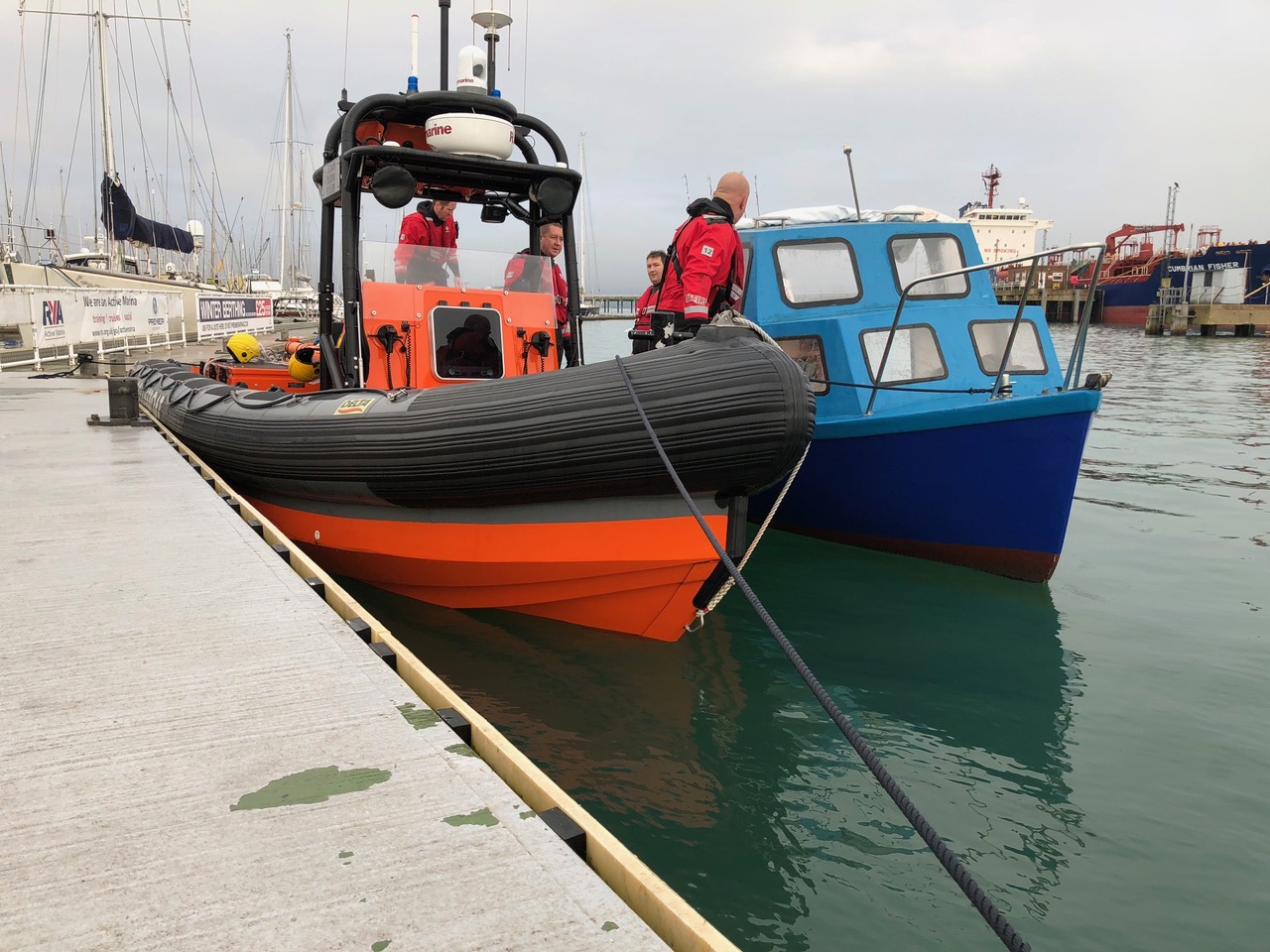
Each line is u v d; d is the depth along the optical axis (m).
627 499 3.97
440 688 2.01
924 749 3.38
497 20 5.66
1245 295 49.47
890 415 5.67
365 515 4.68
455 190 6.04
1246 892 2.48
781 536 6.72
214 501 4.06
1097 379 4.94
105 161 25.42
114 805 1.54
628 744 3.40
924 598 5.22
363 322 5.08
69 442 5.84
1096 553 6.14
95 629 2.41
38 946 1.17
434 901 1.28
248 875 1.34
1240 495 7.97
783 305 6.61
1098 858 2.65
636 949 1.18
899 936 2.32
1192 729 3.53
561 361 5.91
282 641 2.34
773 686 3.96
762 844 2.75
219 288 35.44
